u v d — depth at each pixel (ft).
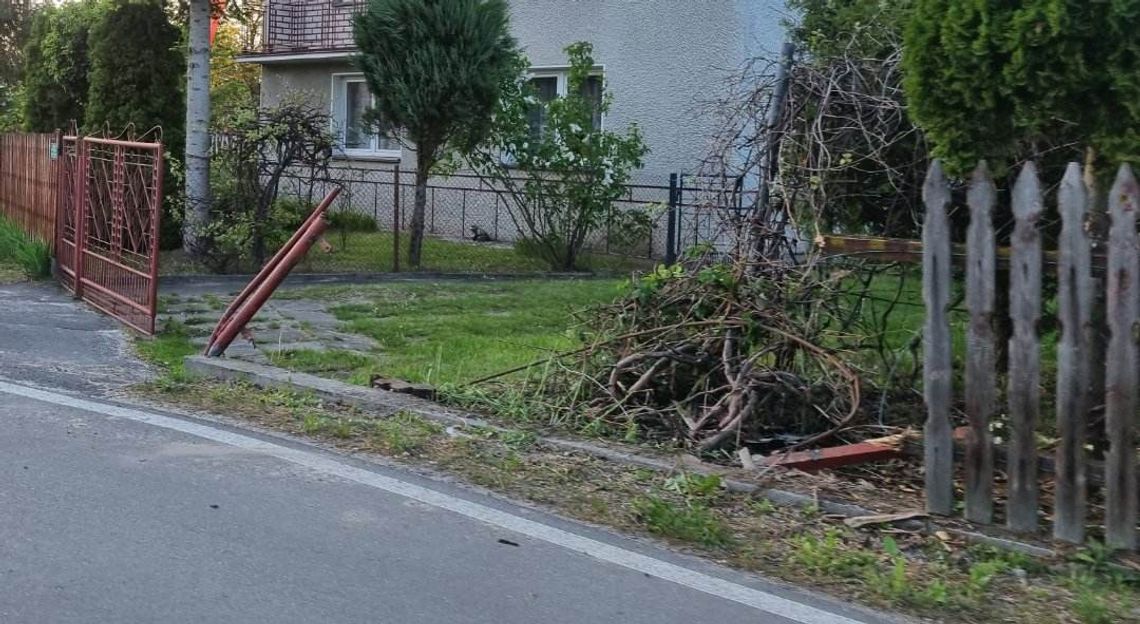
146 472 19.15
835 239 20.24
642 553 16.28
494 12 49.83
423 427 22.35
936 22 17.94
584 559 15.94
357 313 38.11
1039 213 16.16
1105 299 17.07
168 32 52.95
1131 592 15.11
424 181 51.44
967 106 17.89
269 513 17.31
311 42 76.07
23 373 26.78
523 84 53.01
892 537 16.93
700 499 18.37
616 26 61.05
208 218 47.44
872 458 19.60
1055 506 16.43
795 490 18.45
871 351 24.58
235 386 25.76
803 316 22.82
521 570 15.43
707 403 22.52
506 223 64.75
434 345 32.24
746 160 24.48
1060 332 16.28
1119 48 16.38
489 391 24.80
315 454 20.72
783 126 23.47
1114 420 15.81
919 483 19.42
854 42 23.58
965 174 18.66
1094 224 17.25
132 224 33.68
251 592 14.28
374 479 19.31
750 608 14.38
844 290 23.44
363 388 25.08
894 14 23.49
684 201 53.93
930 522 17.21
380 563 15.47
